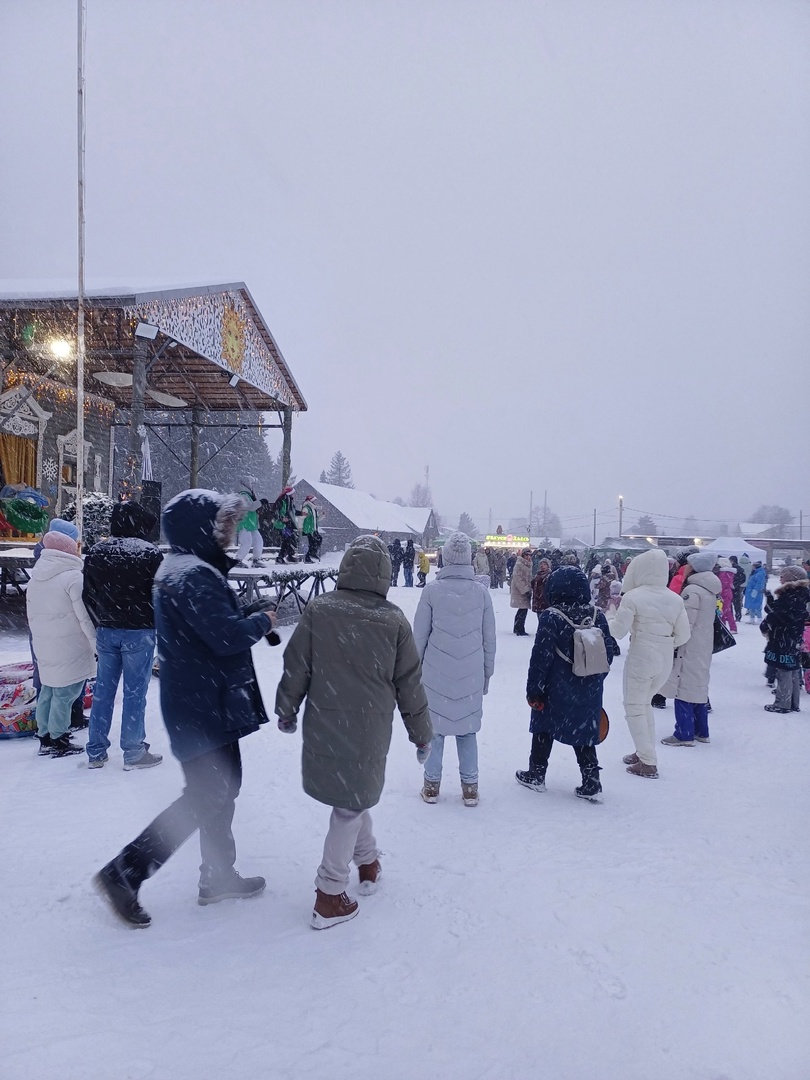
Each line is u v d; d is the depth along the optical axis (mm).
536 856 3738
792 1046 2264
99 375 16047
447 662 4508
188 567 2973
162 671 2986
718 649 6547
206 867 3049
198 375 17781
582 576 4859
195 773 2945
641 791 4988
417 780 5117
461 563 4656
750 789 5070
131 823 3838
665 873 3580
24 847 3510
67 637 4863
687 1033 2324
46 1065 2049
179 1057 2111
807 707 8156
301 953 2707
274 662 9266
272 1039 2209
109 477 18984
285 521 13594
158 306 12031
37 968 2541
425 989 2516
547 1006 2447
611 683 9289
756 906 3248
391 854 3707
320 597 3096
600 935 2936
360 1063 2121
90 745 4770
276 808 4234
